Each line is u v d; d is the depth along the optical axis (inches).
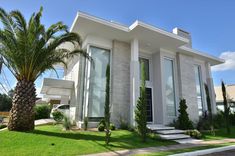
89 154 257.8
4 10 354.3
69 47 571.2
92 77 482.9
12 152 238.8
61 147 272.8
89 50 494.9
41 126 463.2
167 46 592.1
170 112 583.8
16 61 358.3
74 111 513.7
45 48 374.3
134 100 487.2
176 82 626.2
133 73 510.0
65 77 725.3
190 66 672.4
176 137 414.6
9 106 1378.0
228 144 369.7
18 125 345.4
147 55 622.5
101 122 428.8
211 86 728.3
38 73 390.3
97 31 490.3
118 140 344.8
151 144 343.6
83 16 429.4
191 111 619.5
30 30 355.9
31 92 369.4
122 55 537.3
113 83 499.8
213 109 702.5
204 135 487.5
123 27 486.6
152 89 595.2
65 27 380.5
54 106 812.0
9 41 351.3
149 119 562.6
